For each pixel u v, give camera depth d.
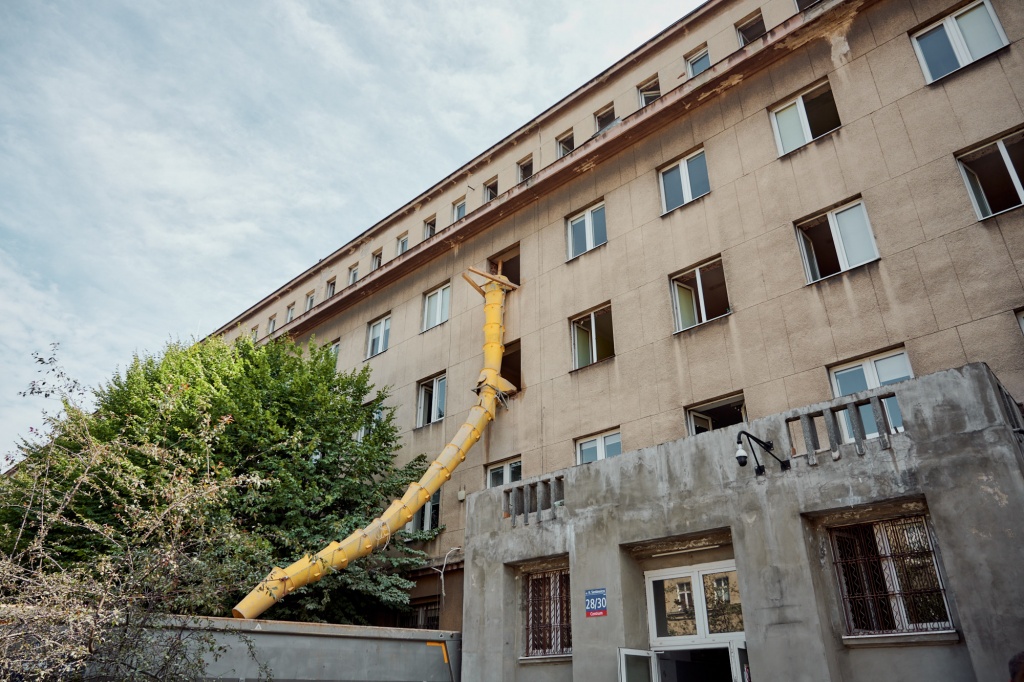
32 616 7.81
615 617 11.32
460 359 21.30
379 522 16.44
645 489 11.80
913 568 9.30
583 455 16.88
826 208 14.86
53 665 8.05
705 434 11.41
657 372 16.08
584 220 20.11
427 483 17.50
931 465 8.99
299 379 19.84
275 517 17.23
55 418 10.34
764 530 10.16
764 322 14.75
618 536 11.83
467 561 14.09
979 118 13.34
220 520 14.14
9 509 14.52
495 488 14.29
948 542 8.55
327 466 18.70
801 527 9.83
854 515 9.84
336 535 16.83
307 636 12.58
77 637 8.07
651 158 18.81
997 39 13.86
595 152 19.84
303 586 15.59
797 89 16.42
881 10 15.60
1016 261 11.94
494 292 20.25
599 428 16.56
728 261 15.96
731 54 17.36
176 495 10.26
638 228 18.20
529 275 20.42
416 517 19.84
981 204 13.21
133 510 10.02
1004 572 8.00
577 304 18.67
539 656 12.55
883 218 13.90
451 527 18.50
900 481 9.18
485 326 19.84
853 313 13.55
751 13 18.48
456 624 16.98
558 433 17.38
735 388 14.62
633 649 11.10
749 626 9.80
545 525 13.00
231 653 11.41
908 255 13.27
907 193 13.74
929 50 14.82
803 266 14.72
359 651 13.18
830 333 13.72
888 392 9.73
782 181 15.80
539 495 13.45
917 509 9.38
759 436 10.79
